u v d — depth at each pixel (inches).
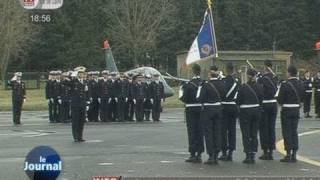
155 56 6097.4
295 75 1114.7
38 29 5782.5
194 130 1095.6
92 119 2150.6
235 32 6496.1
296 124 1103.6
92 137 1572.3
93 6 6151.6
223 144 1125.7
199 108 1089.4
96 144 1406.3
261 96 1111.0
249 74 1112.8
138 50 5531.5
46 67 6087.6
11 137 1583.4
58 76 2117.4
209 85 1075.3
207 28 1787.6
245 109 1086.4
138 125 1975.9
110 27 5846.5
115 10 5625.0
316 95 2341.3
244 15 6609.3
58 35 5974.4
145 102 2181.3
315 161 1105.4
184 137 1551.4
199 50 1781.5
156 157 1164.5
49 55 6033.5
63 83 2094.0
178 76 4783.5
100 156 1183.6
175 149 1295.5
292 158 1100.5
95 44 5994.1
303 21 6776.6
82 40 5974.4
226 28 6461.6
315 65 6446.9
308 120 2210.9
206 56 1784.0
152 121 2171.5
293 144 1098.7
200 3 6392.7
